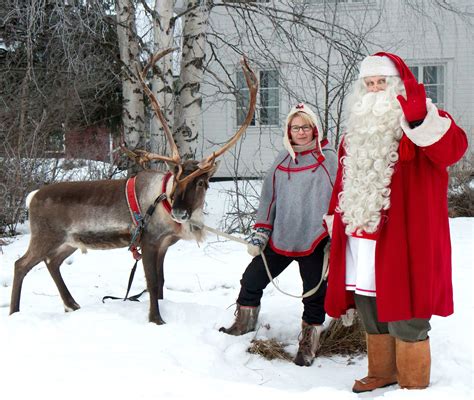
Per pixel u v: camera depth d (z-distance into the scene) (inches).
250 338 175.5
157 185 185.3
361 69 135.8
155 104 188.1
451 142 121.7
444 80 548.1
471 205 405.1
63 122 413.4
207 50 524.7
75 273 259.3
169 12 330.3
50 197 196.4
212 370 152.9
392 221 128.0
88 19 312.2
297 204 168.2
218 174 563.8
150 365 144.3
